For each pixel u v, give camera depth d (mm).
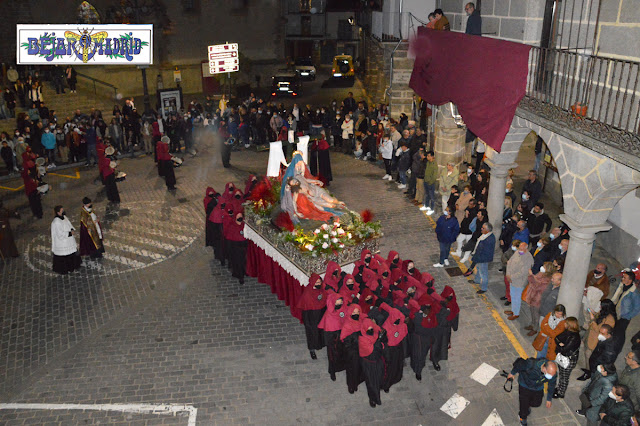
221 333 10836
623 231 13000
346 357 8828
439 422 8453
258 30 37875
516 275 10531
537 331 10328
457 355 9938
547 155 16781
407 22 21812
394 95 22875
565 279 9523
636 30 8516
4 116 23781
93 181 19750
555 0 11078
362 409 8742
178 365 9883
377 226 11141
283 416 8609
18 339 10789
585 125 8047
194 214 16625
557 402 8758
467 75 11742
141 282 12867
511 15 12320
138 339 10688
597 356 8383
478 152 18359
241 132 23703
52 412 8812
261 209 12047
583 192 8750
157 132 21203
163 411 8766
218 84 33812
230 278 13047
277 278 11758
